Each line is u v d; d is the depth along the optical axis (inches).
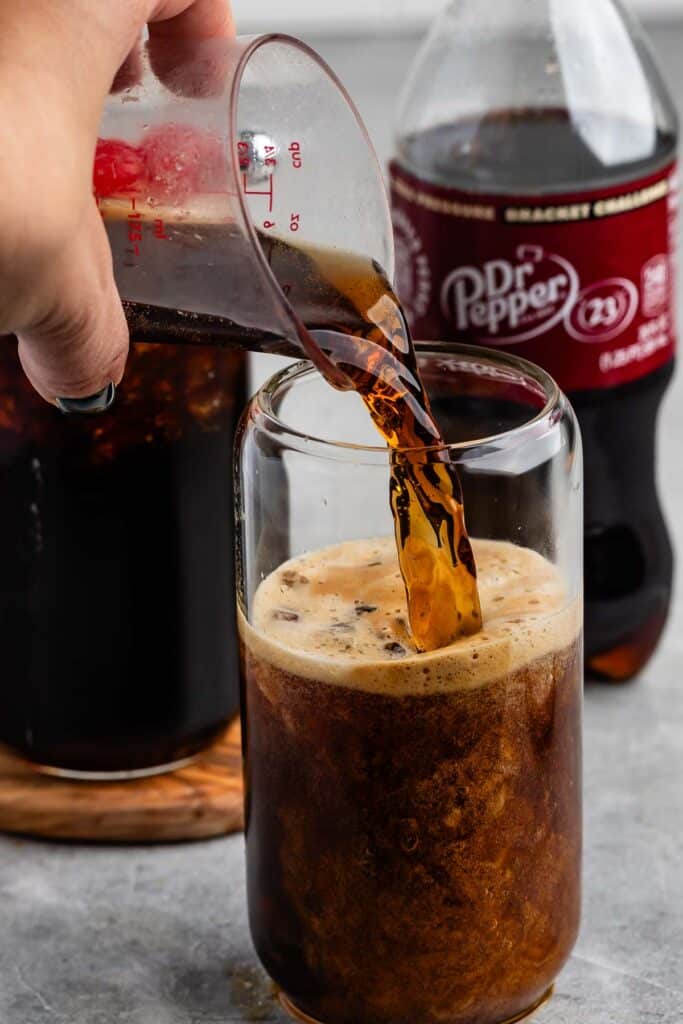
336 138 22.0
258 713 22.1
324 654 21.3
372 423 23.6
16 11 20.1
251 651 22.0
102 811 25.8
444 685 21.1
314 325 21.4
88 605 25.2
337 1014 22.4
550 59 27.4
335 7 53.9
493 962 22.0
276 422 22.1
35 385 21.9
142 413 24.6
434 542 21.5
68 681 25.5
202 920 24.8
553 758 22.0
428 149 27.7
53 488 24.7
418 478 21.6
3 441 24.8
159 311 21.7
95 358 21.1
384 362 21.7
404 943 21.8
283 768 21.9
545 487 22.1
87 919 24.8
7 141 19.7
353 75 51.6
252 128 21.6
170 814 25.9
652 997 23.4
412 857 21.5
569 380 27.0
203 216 21.0
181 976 24.0
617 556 27.9
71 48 20.2
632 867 25.3
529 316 26.7
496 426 23.2
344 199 22.1
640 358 27.3
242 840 26.2
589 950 24.1
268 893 22.5
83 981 23.9
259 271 20.9
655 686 28.5
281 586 22.4
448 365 23.2
